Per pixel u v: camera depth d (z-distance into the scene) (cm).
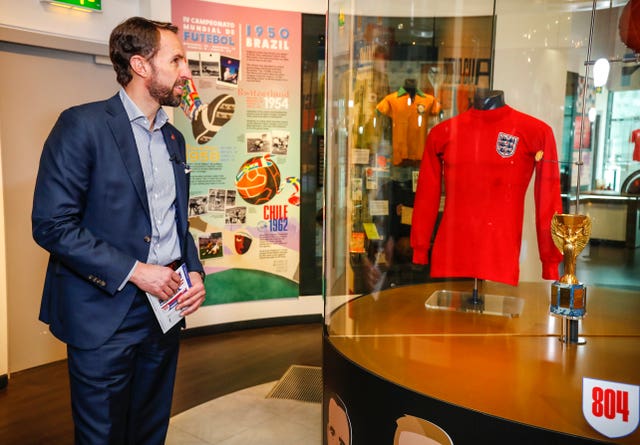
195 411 280
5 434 255
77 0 332
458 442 132
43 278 342
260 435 253
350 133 194
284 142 421
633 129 182
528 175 193
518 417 125
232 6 392
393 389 145
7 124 317
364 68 197
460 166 197
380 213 200
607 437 119
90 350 163
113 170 163
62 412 278
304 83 422
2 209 301
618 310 185
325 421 187
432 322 181
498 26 201
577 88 190
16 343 331
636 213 185
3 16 302
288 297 439
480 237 197
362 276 199
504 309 191
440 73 208
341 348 176
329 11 183
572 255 156
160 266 166
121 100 170
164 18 369
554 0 190
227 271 416
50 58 334
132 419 186
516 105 204
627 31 176
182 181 184
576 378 140
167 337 184
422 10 203
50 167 157
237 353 374
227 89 397
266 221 423
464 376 143
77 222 160
